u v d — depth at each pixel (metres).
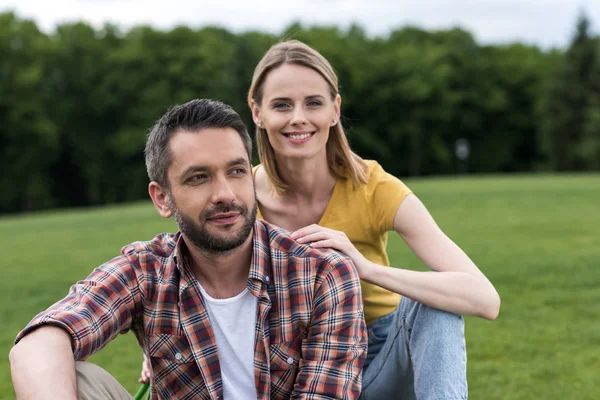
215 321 2.21
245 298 2.22
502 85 49.66
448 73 48.19
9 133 39.88
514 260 7.80
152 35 44.16
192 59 43.50
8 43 40.66
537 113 48.31
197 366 2.21
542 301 5.86
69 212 23.42
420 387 2.41
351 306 2.27
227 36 49.97
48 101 42.06
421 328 2.44
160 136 2.17
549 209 13.48
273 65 2.84
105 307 2.15
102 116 43.50
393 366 2.63
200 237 2.13
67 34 44.41
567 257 7.87
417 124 48.00
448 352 2.38
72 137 42.12
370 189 2.80
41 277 8.62
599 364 4.17
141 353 5.10
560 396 3.65
